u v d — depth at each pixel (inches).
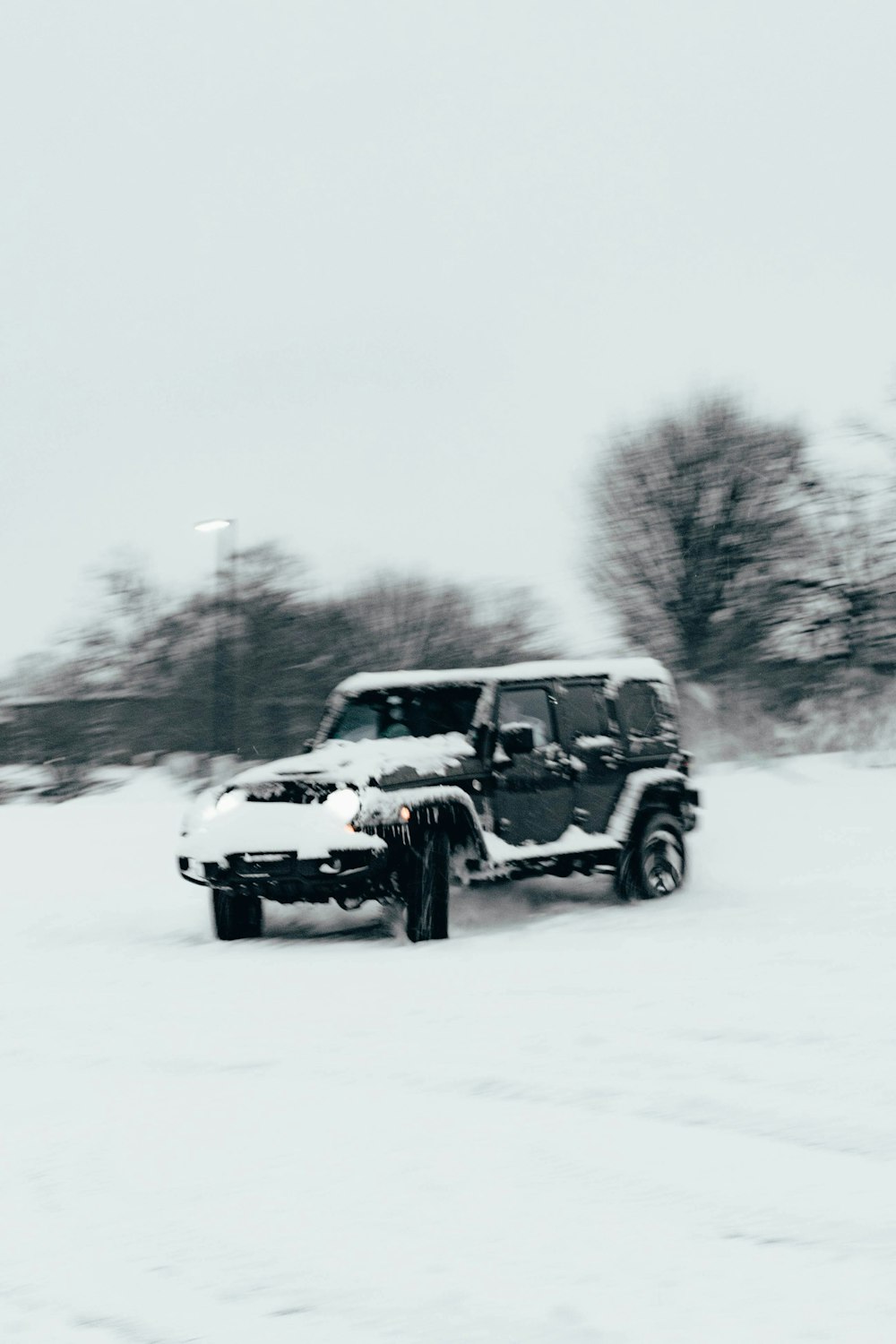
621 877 398.9
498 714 374.3
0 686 1368.1
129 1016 262.1
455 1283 129.1
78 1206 156.1
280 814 339.0
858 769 884.6
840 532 1288.1
